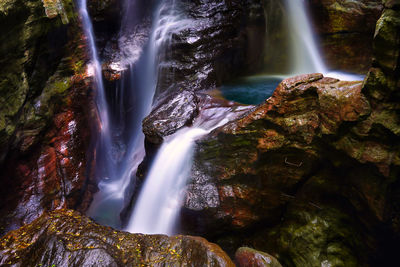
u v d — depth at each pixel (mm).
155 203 5742
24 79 5430
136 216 5996
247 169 5199
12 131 5199
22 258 3812
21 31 5152
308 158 4695
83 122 7293
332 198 4918
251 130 5113
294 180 4988
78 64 7406
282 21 9578
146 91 9008
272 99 4938
